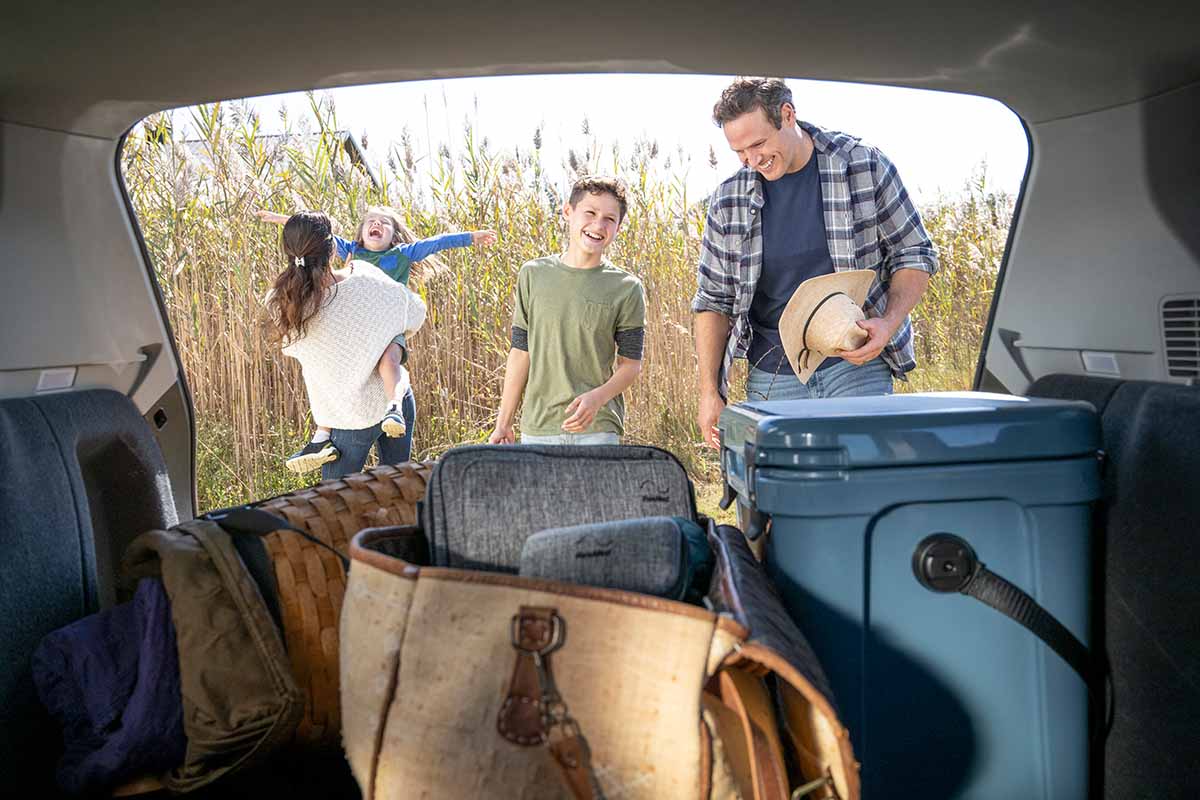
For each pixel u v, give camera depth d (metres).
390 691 1.44
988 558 1.74
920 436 1.71
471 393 6.32
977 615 1.74
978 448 1.72
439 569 1.45
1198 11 1.78
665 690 1.31
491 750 1.33
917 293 2.77
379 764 1.43
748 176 2.89
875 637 1.74
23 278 2.26
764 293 2.97
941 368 6.88
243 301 5.83
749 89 2.68
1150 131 2.14
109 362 2.57
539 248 6.45
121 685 2.01
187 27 1.88
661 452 1.91
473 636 1.38
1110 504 2.01
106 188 2.63
